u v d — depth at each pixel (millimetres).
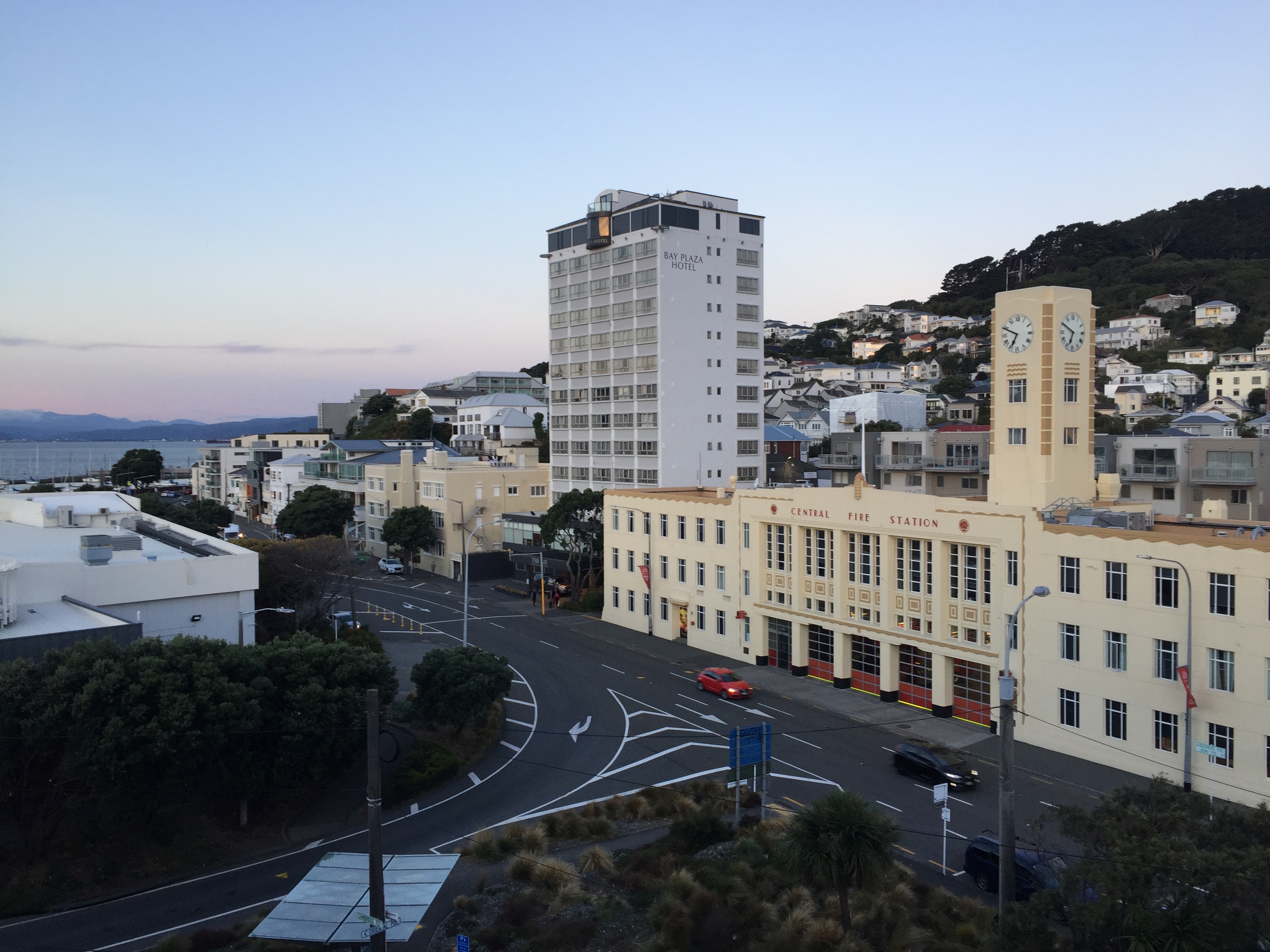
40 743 31000
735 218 99250
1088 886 20641
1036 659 43656
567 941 27203
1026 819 35312
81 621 38000
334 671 37594
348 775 41531
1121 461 78875
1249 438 74438
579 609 81000
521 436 154875
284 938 24359
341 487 128250
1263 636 35156
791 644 58844
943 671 48656
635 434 97375
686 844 33750
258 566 49125
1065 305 46188
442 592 92000
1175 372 177875
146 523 61375
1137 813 21891
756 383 101375
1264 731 35188
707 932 27453
